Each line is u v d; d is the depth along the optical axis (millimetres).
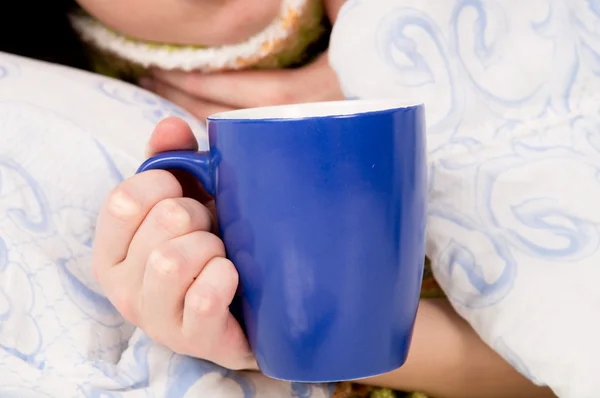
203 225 491
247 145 451
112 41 706
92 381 522
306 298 457
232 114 482
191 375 532
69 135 576
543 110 574
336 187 446
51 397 517
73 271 549
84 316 540
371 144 446
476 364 580
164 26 657
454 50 580
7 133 567
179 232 480
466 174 562
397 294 465
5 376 516
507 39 582
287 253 454
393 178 453
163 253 472
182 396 527
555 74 575
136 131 597
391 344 470
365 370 468
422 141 467
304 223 449
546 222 542
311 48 701
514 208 550
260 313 469
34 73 610
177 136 509
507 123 573
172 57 684
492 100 576
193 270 475
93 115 593
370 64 582
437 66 579
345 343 463
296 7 657
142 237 483
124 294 497
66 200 563
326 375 468
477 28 581
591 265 525
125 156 581
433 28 579
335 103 499
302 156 445
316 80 687
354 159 445
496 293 535
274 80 682
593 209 538
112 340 547
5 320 526
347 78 589
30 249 541
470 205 558
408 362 579
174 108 636
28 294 534
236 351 504
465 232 551
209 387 532
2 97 581
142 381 530
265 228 455
